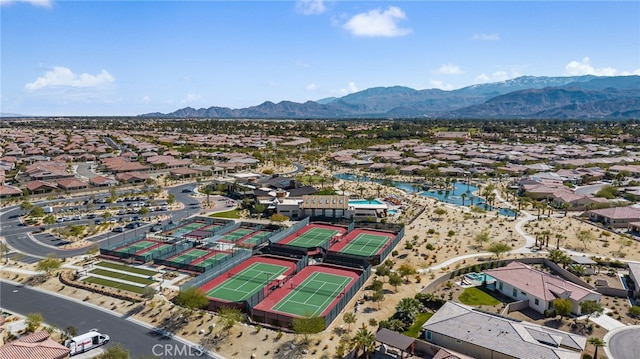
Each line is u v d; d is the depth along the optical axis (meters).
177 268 124.75
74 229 153.50
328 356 81.19
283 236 153.25
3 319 90.44
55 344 78.75
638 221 165.38
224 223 173.00
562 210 194.75
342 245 146.12
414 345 83.62
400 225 161.88
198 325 91.69
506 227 166.50
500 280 110.88
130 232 161.38
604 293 108.94
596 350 80.31
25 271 122.31
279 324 93.56
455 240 150.50
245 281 116.12
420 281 116.31
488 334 82.06
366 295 106.88
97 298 105.19
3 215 186.00
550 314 97.19
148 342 85.94
